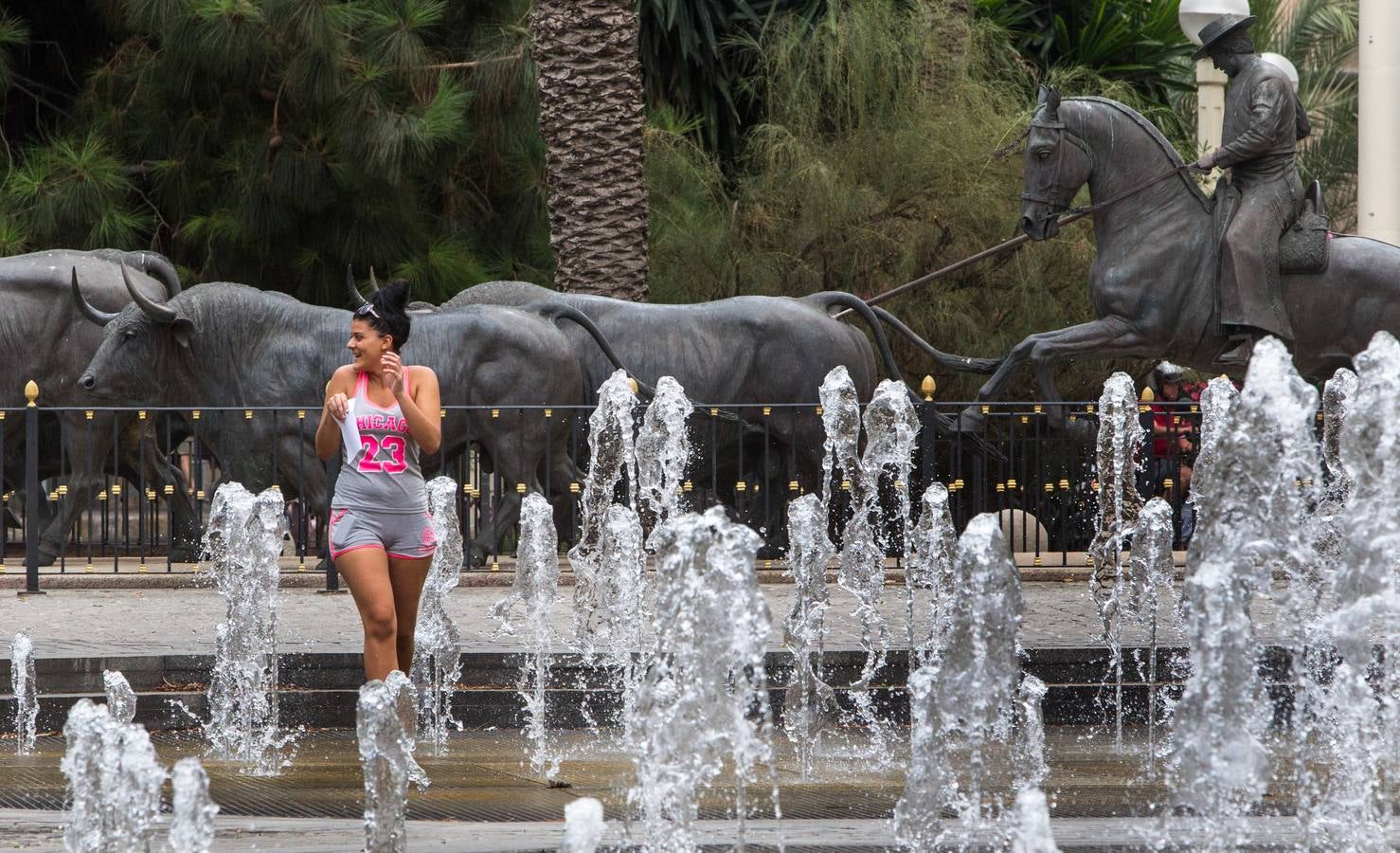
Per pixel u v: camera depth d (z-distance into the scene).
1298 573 8.98
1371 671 12.55
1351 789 9.20
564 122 24.14
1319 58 41.03
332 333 20.30
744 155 31.27
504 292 22.02
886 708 13.19
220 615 16.44
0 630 15.16
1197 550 8.89
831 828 8.95
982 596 8.73
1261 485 8.85
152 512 23.92
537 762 11.41
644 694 8.91
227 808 9.61
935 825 8.70
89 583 19.12
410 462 10.62
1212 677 8.30
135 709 11.84
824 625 15.05
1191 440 20.78
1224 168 20.05
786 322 21.34
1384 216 26.67
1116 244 20.45
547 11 24.20
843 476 20.03
